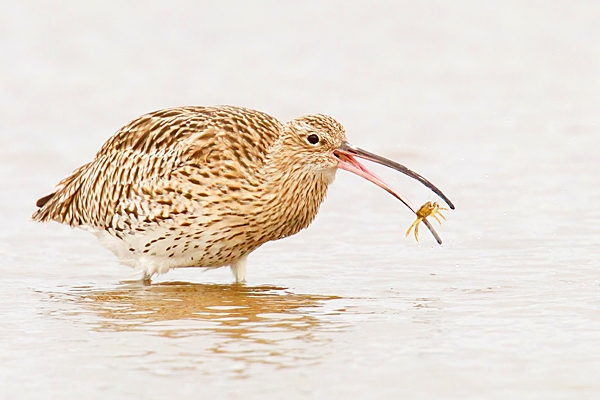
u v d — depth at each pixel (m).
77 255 17.33
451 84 32.88
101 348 11.60
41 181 22.48
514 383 10.25
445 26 39.62
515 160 23.42
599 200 19.77
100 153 16.28
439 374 10.54
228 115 15.59
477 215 19.08
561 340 11.59
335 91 32.00
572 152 23.98
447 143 25.39
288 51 36.97
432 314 13.01
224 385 10.29
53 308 13.74
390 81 33.38
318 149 15.32
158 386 10.30
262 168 15.31
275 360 11.08
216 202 15.15
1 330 12.46
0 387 10.34
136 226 15.55
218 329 12.45
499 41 38.06
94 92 31.23
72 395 10.10
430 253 16.77
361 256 16.80
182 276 16.20
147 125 15.72
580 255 16.14
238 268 15.82
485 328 12.22
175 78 33.19
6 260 16.88
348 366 10.84
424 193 20.94
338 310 13.41
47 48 35.94
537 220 18.53
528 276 15.02
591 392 9.98
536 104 29.83
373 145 25.27
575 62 35.38
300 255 17.03
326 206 20.23
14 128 27.22
